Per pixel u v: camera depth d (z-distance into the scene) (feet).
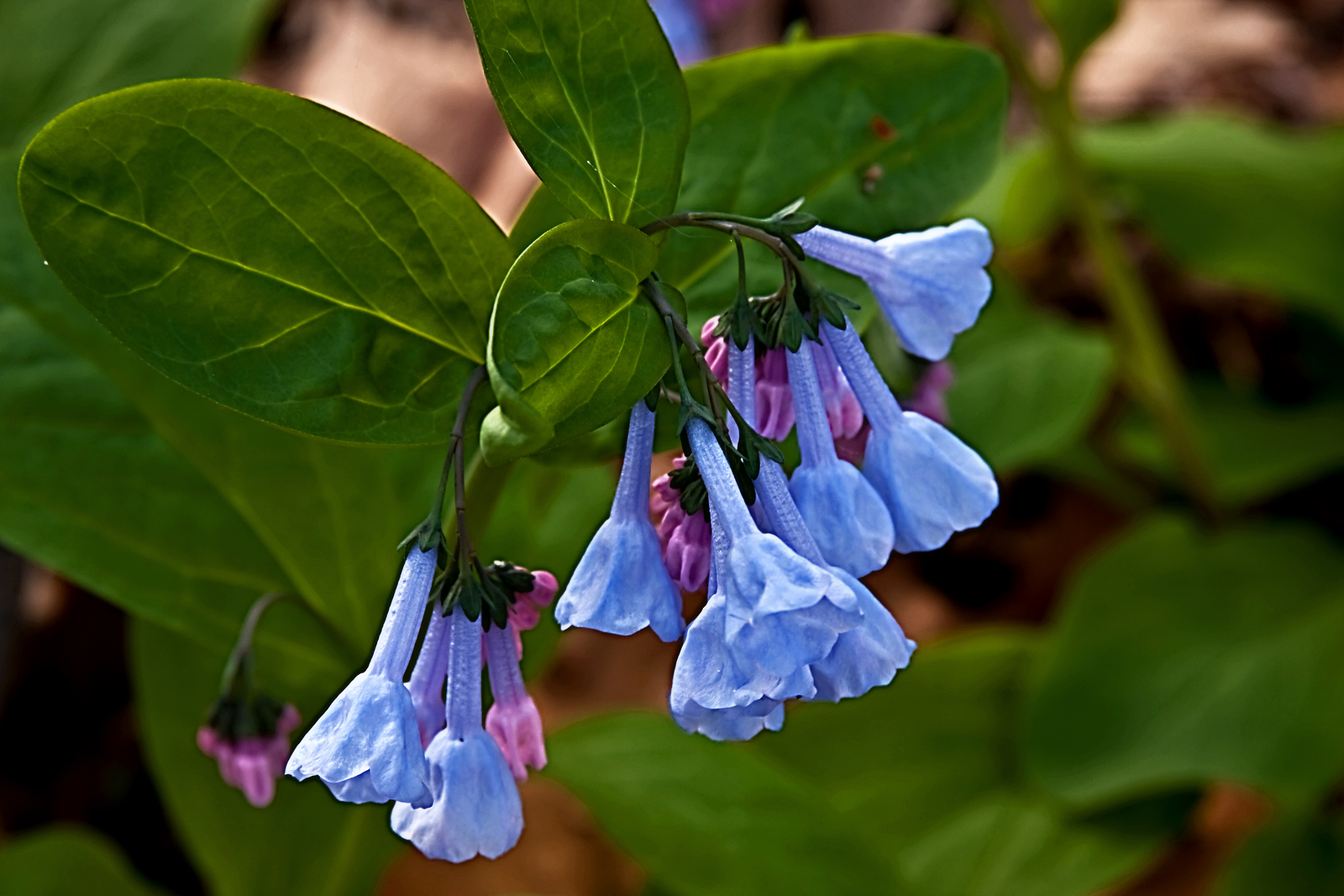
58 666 2.32
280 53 3.18
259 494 1.37
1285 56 3.13
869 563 1.14
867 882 1.44
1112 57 3.18
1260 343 2.74
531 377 1.12
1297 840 1.86
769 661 1.09
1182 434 2.13
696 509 1.14
